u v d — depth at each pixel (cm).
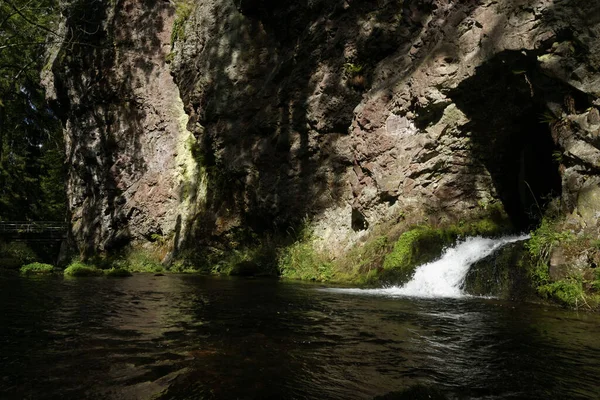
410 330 445
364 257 1130
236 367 311
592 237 678
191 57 1867
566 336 422
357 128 1226
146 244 2045
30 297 691
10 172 3136
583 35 751
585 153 738
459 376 299
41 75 2584
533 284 707
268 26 1622
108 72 2184
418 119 1102
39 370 301
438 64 1038
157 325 459
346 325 468
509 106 995
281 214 1448
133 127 2136
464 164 1089
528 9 853
